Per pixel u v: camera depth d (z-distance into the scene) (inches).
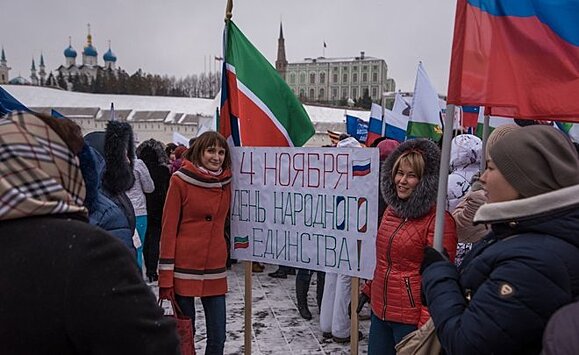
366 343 145.7
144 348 36.9
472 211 88.7
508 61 68.3
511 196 50.8
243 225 112.4
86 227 37.4
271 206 108.0
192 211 107.6
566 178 47.6
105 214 87.0
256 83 125.7
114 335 35.4
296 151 103.2
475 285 51.4
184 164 109.4
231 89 123.0
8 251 35.3
